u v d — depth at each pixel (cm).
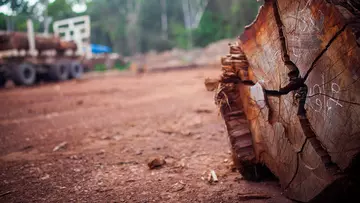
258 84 251
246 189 286
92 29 3959
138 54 3984
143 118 661
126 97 1021
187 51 3450
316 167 210
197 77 1510
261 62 259
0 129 611
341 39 177
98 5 4028
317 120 207
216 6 3816
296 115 222
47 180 333
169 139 487
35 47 1722
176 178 322
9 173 359
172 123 596
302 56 212
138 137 510
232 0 3375
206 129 530
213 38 3681
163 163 367
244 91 291
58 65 1939
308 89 212
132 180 321
